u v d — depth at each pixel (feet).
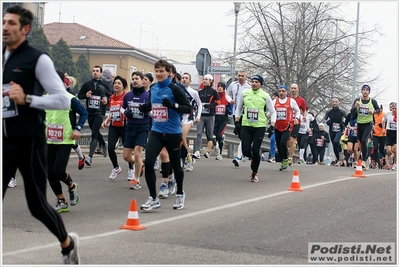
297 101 57.16
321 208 32.17
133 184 39.29
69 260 19.67
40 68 18.34
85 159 49.52
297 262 21.81
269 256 22.47
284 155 50.47
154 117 31.37
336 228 27.43
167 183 36.52
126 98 38.91
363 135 55.47
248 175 46.60
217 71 75.15
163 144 31.65
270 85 130.52
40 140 18.78
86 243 23.97
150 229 26.94
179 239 24.88
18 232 26.37
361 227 27.71
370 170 55.26
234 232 26.32
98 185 40.50
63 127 30.73
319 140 78.74
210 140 55.42
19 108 18.38
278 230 26.84
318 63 129.08
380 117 68.18
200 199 35.63
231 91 58.59
